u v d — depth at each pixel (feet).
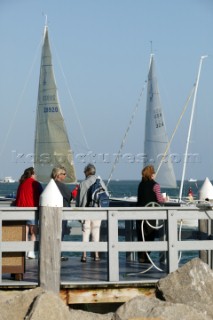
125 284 47.06
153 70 173.58
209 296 43.75
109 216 47.16
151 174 54.39
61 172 54.85
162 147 173.37
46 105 150.20
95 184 53.93
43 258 45.91
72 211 46.85
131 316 40.04
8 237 47.39
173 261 47.96
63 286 46.52
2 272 47.32
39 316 39.06
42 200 46.16
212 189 52.01
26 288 46.34
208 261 50.08
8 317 39.73
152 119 174.40
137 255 59.41
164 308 40.04
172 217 47.93
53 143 150.20
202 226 52.13
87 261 57.47
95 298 46.91
